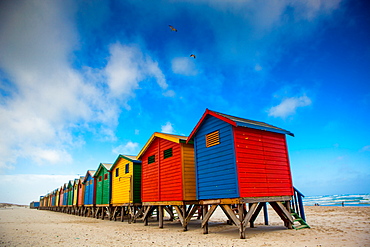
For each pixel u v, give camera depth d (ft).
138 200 68.54
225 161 37.63
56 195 197.26
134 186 68.54
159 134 54.34
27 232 50.44
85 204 107.86
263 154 39.81
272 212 92.02
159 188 53.83
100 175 93.97
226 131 38.17
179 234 42.91
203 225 41.78
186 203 46.96
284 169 42.63
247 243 31.17
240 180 35.32
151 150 58.90
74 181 132.57
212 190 39.55
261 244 30.17
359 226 43.50
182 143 48.57
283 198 40.73
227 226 51.06
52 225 66.64
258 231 41.24
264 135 41.09
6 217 110.52
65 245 34.83
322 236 34.17
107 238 40.60
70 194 144.77
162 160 53.93
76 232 49.42
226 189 36.86
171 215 70.69
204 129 42.96
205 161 41.75
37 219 94.17
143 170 61.52
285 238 33.60
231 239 34.83
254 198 36.27
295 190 45.24
